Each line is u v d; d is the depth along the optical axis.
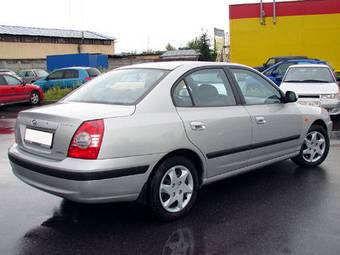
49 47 43.31
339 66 25.31
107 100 4.39
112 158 3.77
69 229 4.12
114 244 3.78
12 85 16.89
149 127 4.00
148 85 4.36
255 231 4.00
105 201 3.84
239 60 26.86
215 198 4.95
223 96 4.84
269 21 25.97
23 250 3.68
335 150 7.46
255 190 5.23
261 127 5.09
